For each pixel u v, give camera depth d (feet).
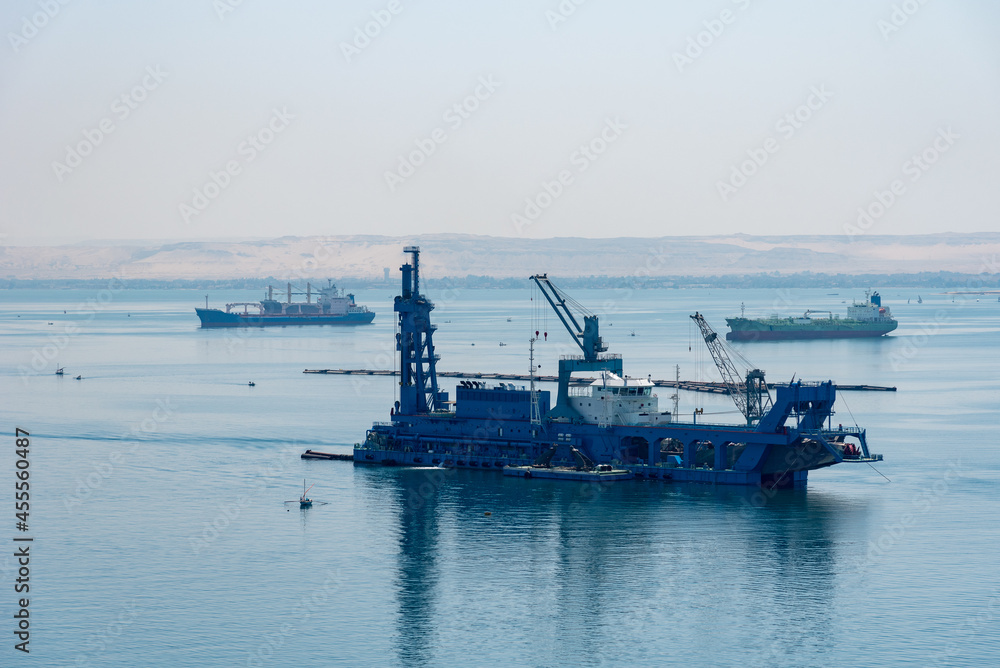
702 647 566.77
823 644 568.00
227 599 631.15
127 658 556.10
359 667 545.85
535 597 631.15
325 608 617.21
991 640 570.46
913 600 622.54
